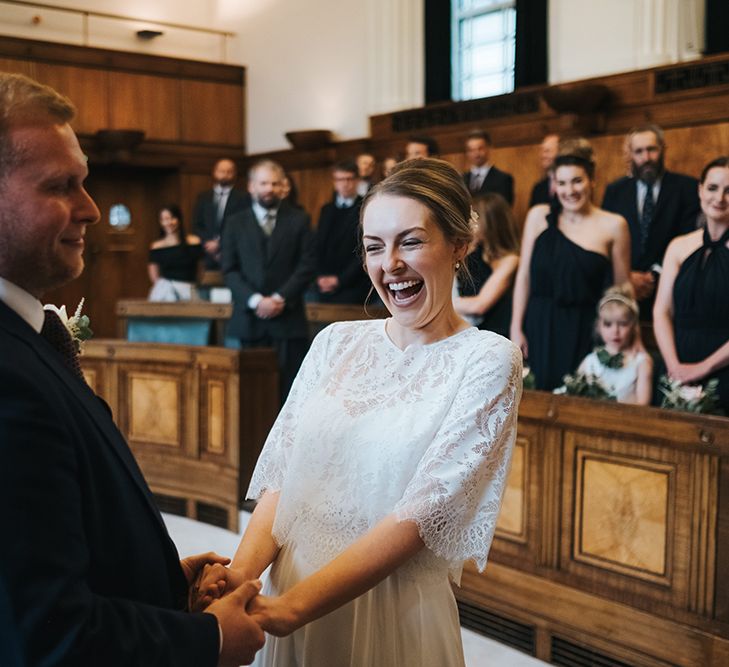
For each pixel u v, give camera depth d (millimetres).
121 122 10906
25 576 1133
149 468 5570
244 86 11742
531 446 3484
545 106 7965
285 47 11094
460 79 9289
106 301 11477
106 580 1306
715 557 2920
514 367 1664
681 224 5715
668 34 7270
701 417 2939
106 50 10727
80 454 1271
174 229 8273
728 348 4258
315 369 1869
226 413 5117
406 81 9625
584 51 7891
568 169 4945
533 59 8219
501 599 3592
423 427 1654
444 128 8898
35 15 10438
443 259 1707
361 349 1817
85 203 1362
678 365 4434
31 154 1282
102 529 1306
